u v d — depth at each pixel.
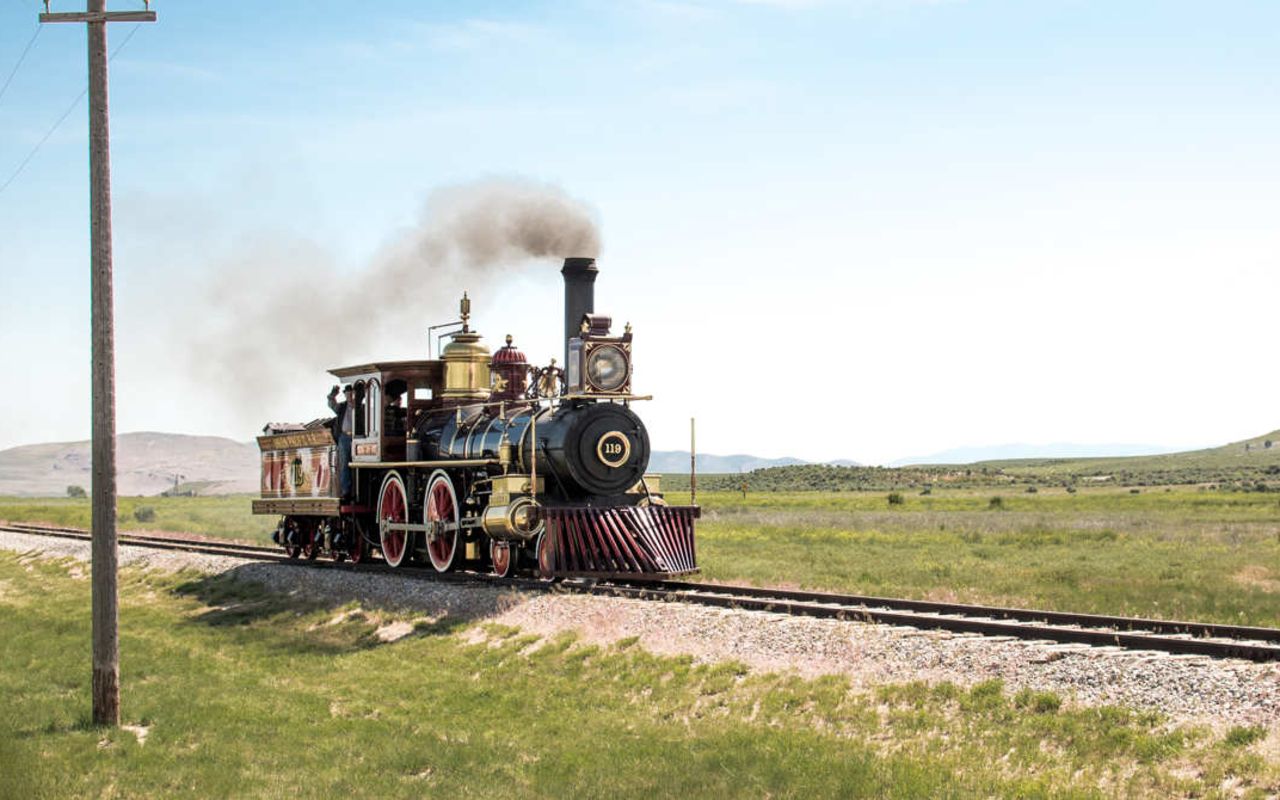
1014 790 10.16
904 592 21.52
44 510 79.69
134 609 26.98
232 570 29.88
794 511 61.66
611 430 22.30
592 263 22.92
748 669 14.88
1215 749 10.33
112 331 14.32
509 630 19.17
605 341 22.09
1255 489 98.75
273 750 13.38
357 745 13.57
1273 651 12.14
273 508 31.83
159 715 15.11
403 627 21.16
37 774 12.21
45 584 32.91
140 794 11.66
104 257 14.14
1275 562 27.61
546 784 11.66
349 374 27.88
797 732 12.49
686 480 156.50
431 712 15.16
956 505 72.56
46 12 13.78
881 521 50.25
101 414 14.41
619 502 22.53
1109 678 12.15
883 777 10.75
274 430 32.97
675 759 12.06
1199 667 11.84
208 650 20.83
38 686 17.28
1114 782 10.20
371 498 28.08
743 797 10.77
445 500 24.16
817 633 15.19
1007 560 30.02
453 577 23.45
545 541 21.42
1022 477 147.75
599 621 18.06
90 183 14.06
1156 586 22.27
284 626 23.11
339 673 18.03
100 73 14.05
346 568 27.11
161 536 46.53
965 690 12.76
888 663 13.88
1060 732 11.33
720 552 32.94
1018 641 13.73
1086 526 44.84
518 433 22.64
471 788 11.66
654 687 15.01
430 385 26.55
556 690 15.66
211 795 11.60
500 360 24.31
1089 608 19.05
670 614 17.39
